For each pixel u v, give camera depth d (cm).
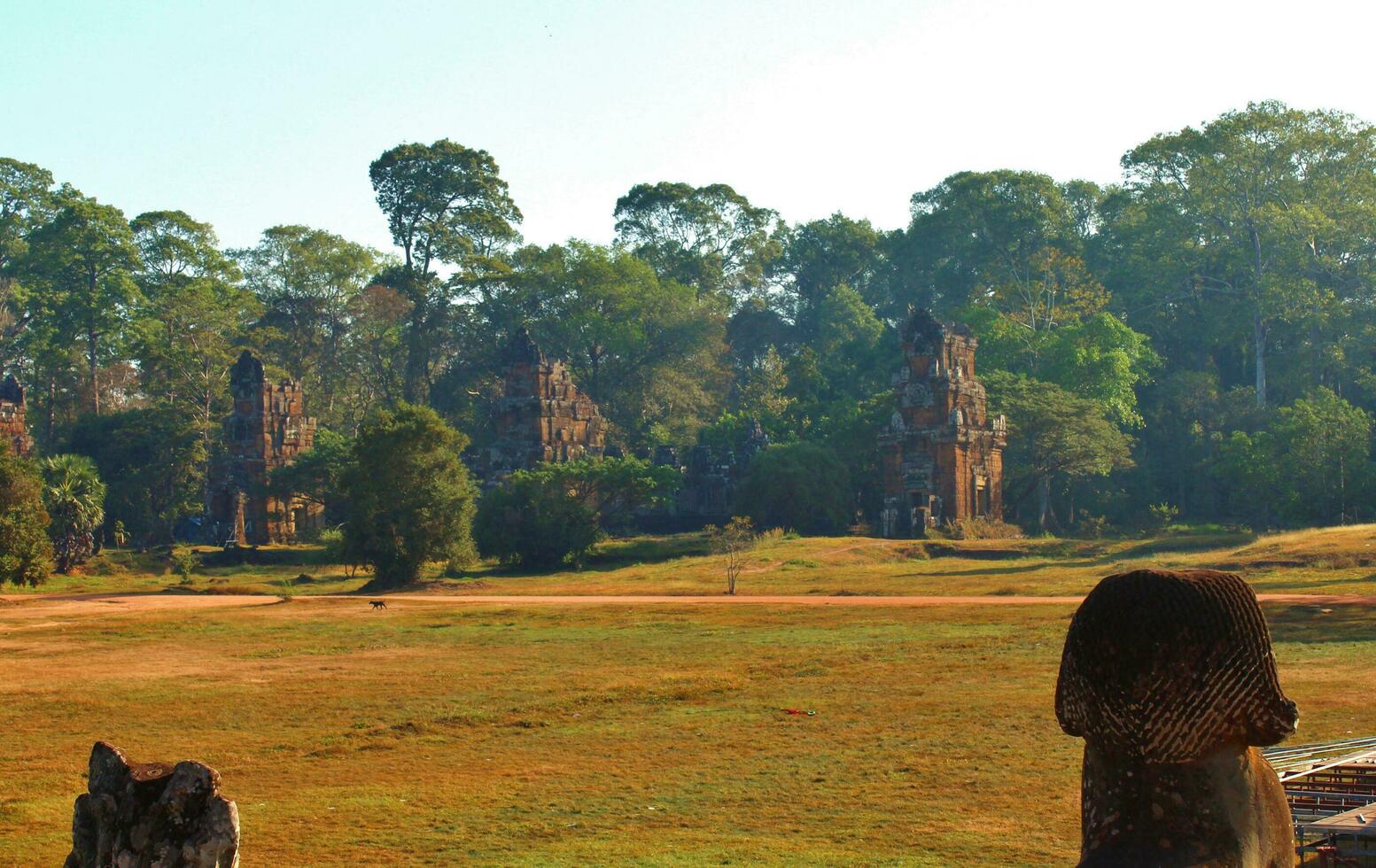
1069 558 7625
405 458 7456
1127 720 378
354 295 13612
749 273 15775
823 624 4409
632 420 13212
